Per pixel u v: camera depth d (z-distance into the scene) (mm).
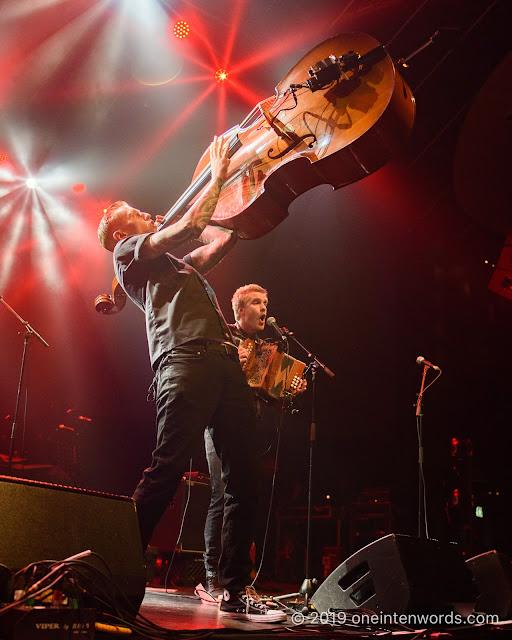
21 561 1832
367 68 2809
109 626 1881
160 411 2785
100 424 10047
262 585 6668
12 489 1933
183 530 5855
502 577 3459
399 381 10125
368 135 2670
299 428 9797
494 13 5688
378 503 8586
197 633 2207
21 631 1537
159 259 3006
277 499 9086
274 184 2881
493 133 6625
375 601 2965
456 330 9953
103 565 2070
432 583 2996
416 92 6559
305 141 2838
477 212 7918
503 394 9836
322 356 9891
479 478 9688
